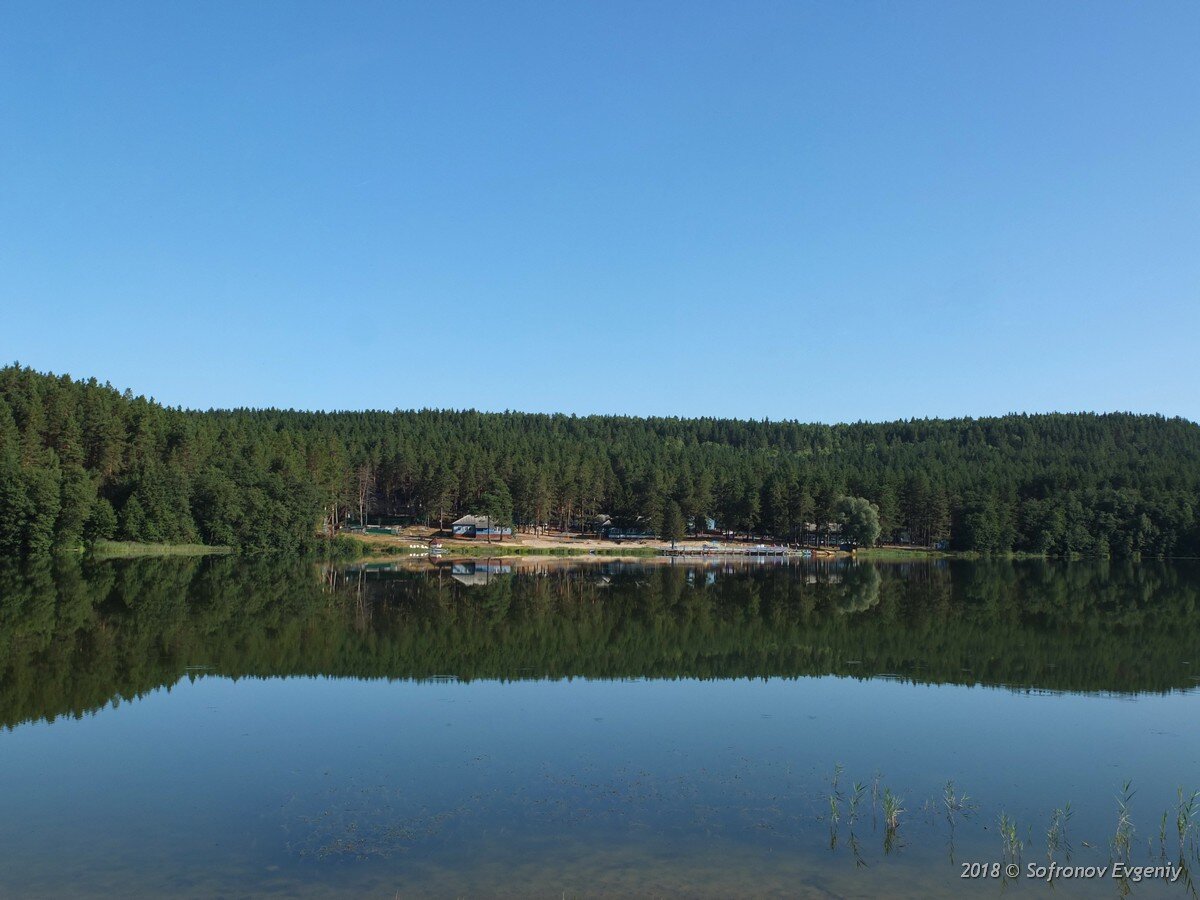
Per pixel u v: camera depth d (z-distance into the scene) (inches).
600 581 3390.7
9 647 1542.8
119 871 626.5
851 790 827.4
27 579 2815.0
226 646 1603.1
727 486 6752.0
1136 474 6752.0
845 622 2071.9
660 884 613.3
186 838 691.4
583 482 6633.9
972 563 5413.4
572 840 692.7
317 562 4293.8
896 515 6456.7
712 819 743.7
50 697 1184.2
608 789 819.4
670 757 925.2
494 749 951.6
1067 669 1462.8
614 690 1267.2
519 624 1972.2
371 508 7165.4
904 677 1385.3
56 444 4079.7
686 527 6678.2
